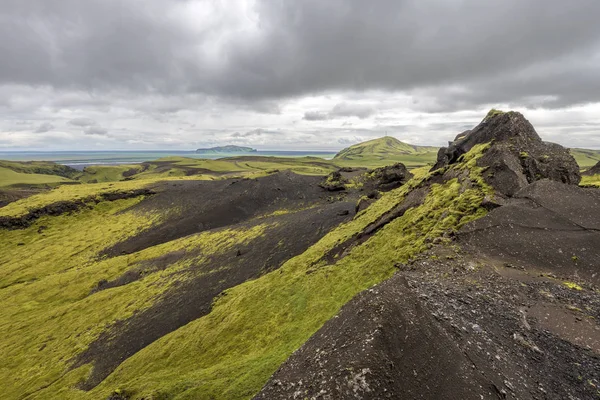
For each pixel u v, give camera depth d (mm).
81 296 108125
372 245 48312
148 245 155000
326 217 120750
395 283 17828
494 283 24969
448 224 37375
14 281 130125
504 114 54688
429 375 13148
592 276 25234
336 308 38156
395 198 66062
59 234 177750
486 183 41750
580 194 34281
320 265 55750
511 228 31969
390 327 14328
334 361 13539
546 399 13820
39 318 94188
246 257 101875
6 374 71312
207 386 30844
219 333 48625
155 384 40062
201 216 179000
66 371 66438
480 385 13391
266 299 51625
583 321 19938
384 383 12281
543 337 18453
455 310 19531
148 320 77250
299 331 38188
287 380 14055
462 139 60500
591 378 15438
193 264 108688
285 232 115375
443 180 53406
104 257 148000
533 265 27484
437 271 28484
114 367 62438
